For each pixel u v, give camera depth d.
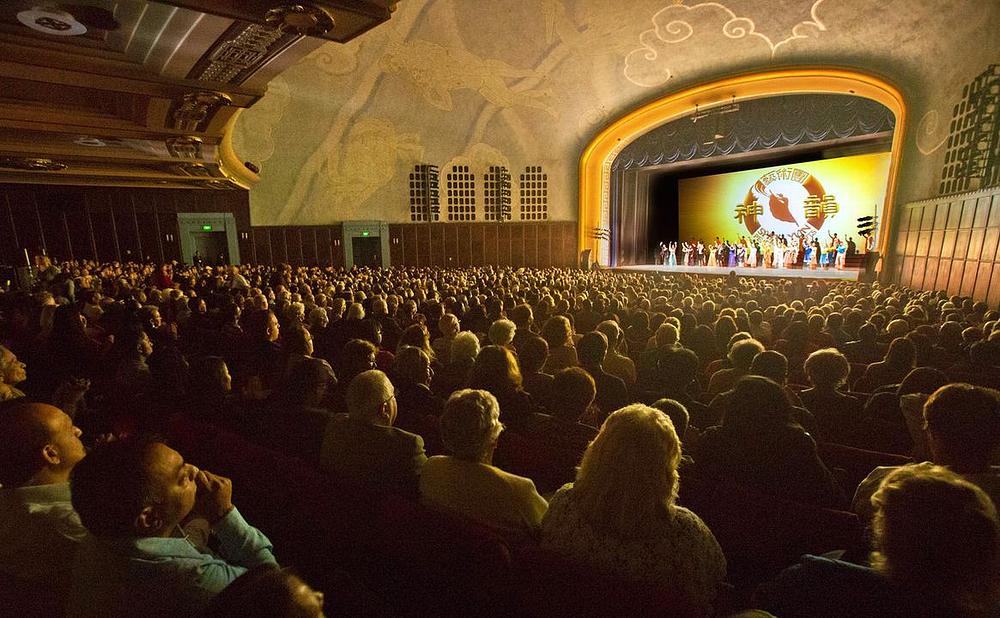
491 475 2.16
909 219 16.56
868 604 1.24
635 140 26.56
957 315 7.37
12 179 18.09
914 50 15.48
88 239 22.09
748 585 2.23
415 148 25.52
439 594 1.90
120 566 1.35
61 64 6.43
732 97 21.88
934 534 1.14
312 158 23.53
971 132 12.82
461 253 27.38
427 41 19.36
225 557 1.69
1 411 1.71
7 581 1.59
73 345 5.59
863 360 5.83
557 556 1.65
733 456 2.56
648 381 4.85
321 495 2.18
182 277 14.88
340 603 1.73
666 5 17.41
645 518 1.65
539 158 27.53
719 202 27.00
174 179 18.84
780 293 13.06
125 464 1.33
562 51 20.45
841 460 2.87
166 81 7.26
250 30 5.61
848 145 20.73
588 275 19.16
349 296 9.48
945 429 1.96
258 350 4.60
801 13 16.61
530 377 4.23
